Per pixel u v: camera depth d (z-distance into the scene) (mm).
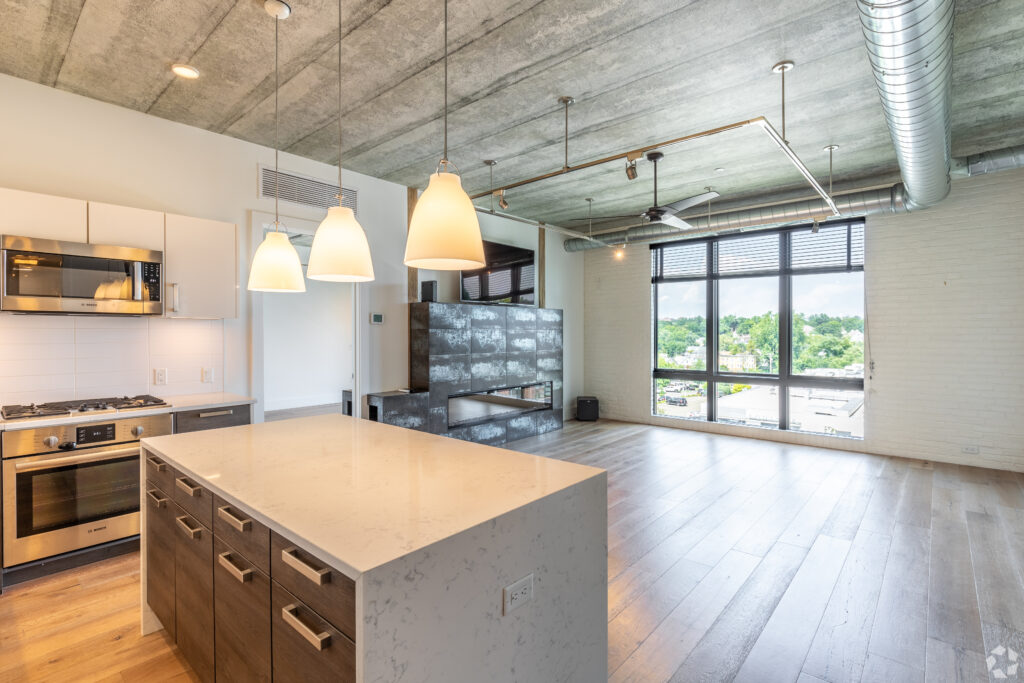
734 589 2633
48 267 2830
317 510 1339
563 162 4680
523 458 1898
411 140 4133
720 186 5551
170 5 2424
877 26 1853
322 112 3609
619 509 3818
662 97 3406
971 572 2797
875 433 5535
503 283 6555
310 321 8500
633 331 7562
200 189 3852
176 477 1921
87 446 2822
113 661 2055
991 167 4230
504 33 2666
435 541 1139
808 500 4020
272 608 1348
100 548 2920
